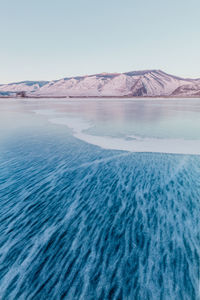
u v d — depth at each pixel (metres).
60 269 3.33
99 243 3.87
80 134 13.69
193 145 10.08
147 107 38.16
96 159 8.61
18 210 5.00
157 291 2.91
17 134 14.25
